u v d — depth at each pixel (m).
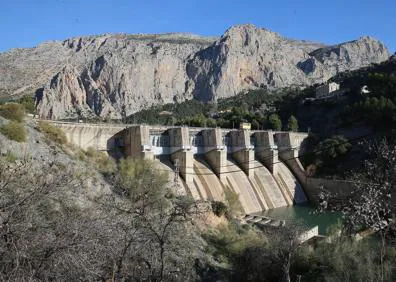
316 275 36.91
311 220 79.25
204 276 38.34
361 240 37.41
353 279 33.56
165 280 22.36
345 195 29.06
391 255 34.00
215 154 91.50
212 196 83.50
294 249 41.53
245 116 155.62
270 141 106.88
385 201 26.23
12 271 13.38
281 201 99.75
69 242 15.38
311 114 150.88
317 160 111.88
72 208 18.94
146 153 75.81
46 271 14.70
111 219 19.19
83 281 16.12
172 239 25.03
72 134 70.19
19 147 47.56
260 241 48.09
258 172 102.06
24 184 15.84
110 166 63.16
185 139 84.44
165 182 58.41
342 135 121.19
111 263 18.39
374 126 117.69
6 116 54.19
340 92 158.88
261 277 41.28
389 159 26.59
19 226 14.25
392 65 173.38
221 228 54.84
